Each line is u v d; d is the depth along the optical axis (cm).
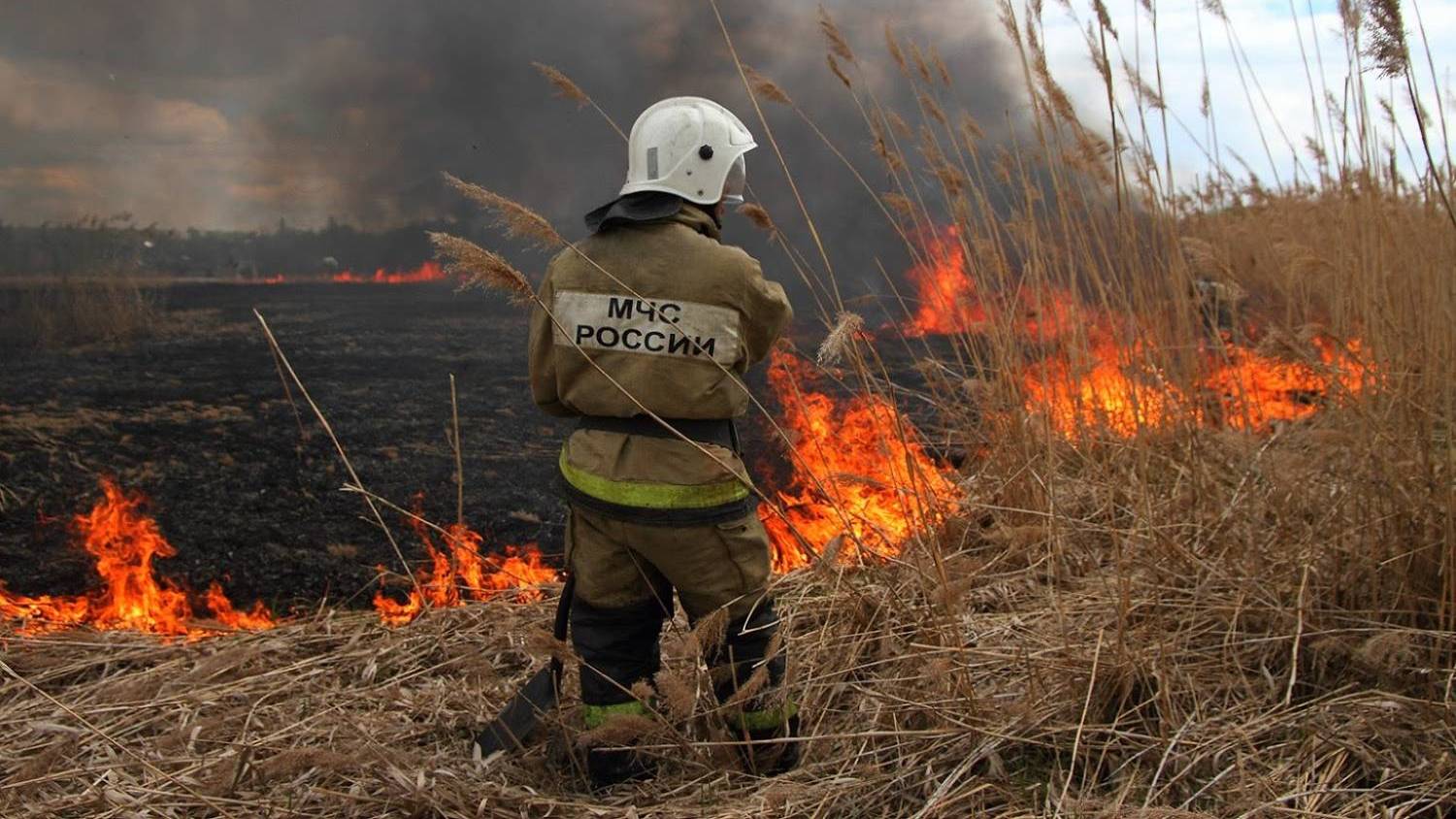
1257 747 269
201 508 536
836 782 264
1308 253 373
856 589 313
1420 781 249
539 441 667
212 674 335
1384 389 331
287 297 1479
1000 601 360
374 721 307
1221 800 249
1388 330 342
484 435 680
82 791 273
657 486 267
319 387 824
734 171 285
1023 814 248
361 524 515
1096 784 262
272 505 541
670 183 275
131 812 260
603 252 276
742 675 280
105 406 746
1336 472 352
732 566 275
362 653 353
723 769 283
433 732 306
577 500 276
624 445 272
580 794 282
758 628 272
